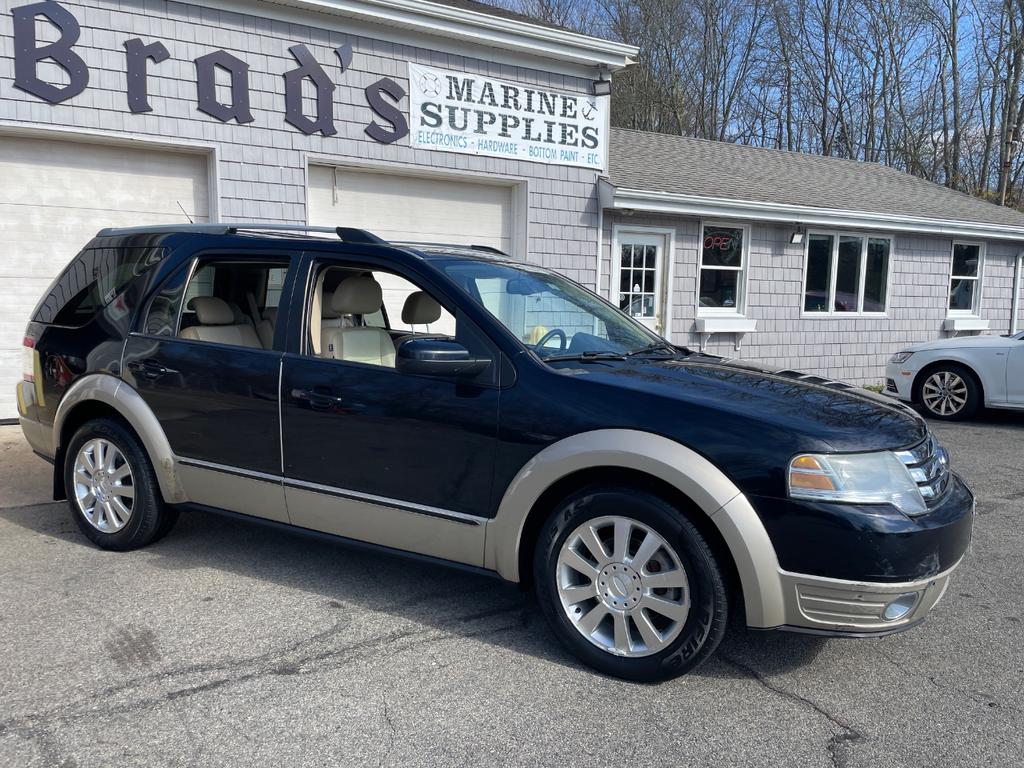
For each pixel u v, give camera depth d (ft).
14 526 15.46
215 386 12.71
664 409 9.89
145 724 8.84
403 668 10.26
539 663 10.48
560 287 14.02
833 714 9.45
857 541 9.00
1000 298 48.03
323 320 12.82
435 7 27.43
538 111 31.14
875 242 42.70
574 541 10.28
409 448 11.18
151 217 24.94
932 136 96.99
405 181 29.40
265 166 25.88
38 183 23.22
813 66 104.58
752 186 39.68
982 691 10.09
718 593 9.46
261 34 25.34
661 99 99.35
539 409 10.37
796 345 40.63
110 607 11.85
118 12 23.07
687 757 8.52
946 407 30.73
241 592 12.55
